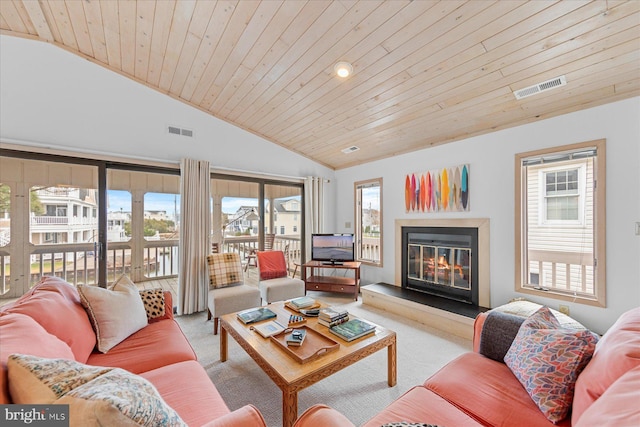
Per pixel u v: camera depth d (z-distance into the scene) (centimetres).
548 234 270
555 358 118
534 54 198
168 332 189
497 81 230
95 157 294
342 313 208
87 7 222
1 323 104
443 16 179
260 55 243
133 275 339
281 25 206
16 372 75
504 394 123
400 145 383
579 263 251
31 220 276
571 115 248
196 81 305
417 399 121
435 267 353
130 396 72
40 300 140
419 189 372
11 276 268
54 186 285
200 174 354
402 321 312
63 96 277
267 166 426
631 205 219
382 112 306
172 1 203
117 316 174
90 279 302
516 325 153
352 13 186
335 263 415
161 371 139
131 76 313
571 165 255
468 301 317
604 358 101
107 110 300
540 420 109
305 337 183
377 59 225
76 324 148
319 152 454
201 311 354
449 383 132
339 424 92
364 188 468
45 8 227
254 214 429
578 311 244
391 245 410
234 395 186
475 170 315
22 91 259
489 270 301
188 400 117
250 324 206
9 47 255
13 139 254
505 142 291
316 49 224
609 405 77
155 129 330
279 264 391
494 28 182
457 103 268
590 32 174
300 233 486
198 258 349
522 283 279
